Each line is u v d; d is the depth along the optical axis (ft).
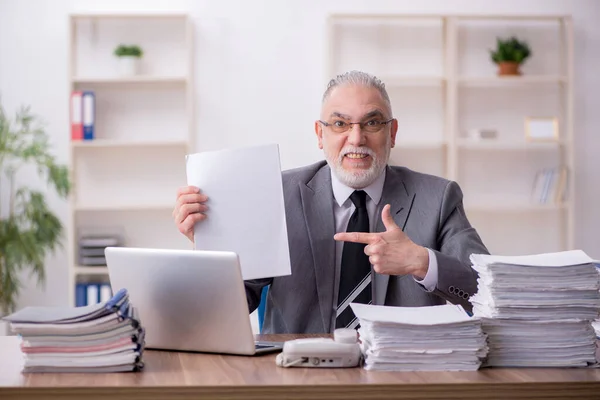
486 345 5.42
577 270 5.56
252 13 16.78
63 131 16.53
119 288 6.18
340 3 16.90
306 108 16.87
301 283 7.59
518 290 5.54
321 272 7.54
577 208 17.51
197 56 16.74
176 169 16.87
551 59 17.34
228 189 6.74
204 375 5.19
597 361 5.59
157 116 16.74
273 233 6.67
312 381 4.99
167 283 5.94
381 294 7.41
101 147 16.72
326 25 16.81
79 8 16.51
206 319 5.88
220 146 16.80
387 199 7.77
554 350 5.53
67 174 15.23
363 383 4.92
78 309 5.74
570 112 16.80
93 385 4.91
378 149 7.62
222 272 5.72
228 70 16.79
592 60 17.39
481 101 17.28
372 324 5.34
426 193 7.80
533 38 17.31
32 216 15.12
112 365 5.29
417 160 17.19
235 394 4.87
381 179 7.83
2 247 14.70
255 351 5.88
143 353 6.01
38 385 4.93
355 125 7.55
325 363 5.43
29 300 16.48
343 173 7.63
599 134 17.46
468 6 17.11
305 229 7.69
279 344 6.29
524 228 17.42
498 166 17.35
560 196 16.88
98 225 16.65
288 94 16.83
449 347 5.35
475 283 6.57
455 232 7.61
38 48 16.44
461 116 17.28
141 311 6.12
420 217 7.69
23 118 15.44
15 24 16.39
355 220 7.64
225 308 5.80
